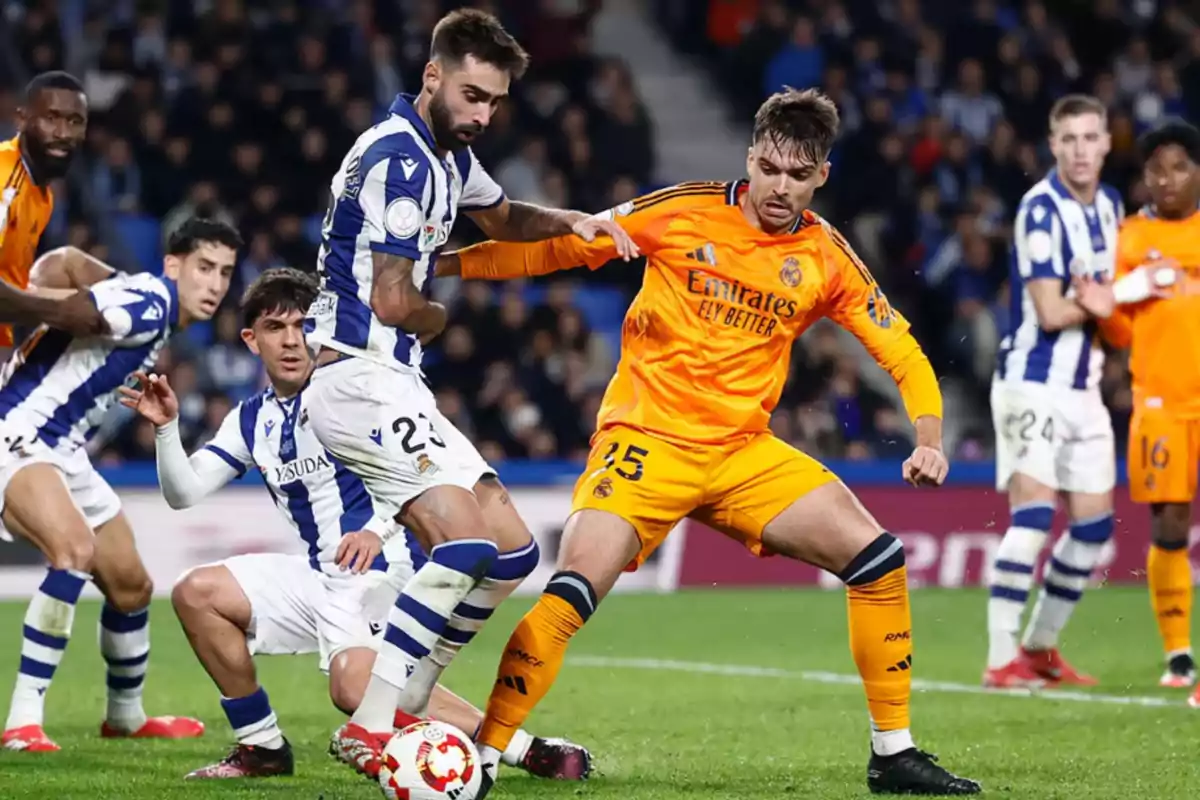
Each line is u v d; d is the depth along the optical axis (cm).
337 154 6238
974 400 6100
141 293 2378
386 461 1831
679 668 3400
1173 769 2100
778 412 5731
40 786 1959
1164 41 7350
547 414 5575
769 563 5303
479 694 2975
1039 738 2400
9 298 2245
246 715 2055
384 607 2122
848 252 2000
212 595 2058
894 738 1923
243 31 6431
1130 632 4034
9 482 2333
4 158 2453
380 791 1883
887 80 6938
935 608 4622
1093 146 3020
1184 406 3083
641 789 1936
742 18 7769
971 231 6288
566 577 1900
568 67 6900
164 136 6150
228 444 2198
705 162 7594
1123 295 3081
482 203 1969
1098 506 3083
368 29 6681
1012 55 7088
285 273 2183
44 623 2312
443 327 1869
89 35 6456
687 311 1964
